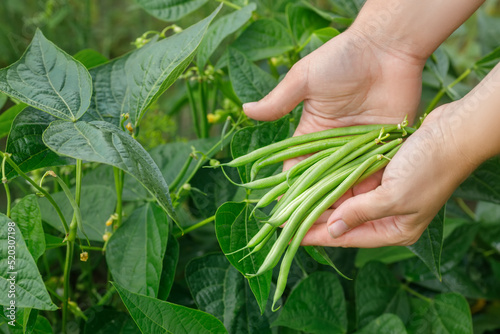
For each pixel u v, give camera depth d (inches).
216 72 29.0
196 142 27.9
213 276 25.0
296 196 23.7
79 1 41.3
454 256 29.3
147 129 30.8
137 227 24.8
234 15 27.4
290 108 25.8
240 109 29.6
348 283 29.8
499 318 30.8
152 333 22.2
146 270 24.0
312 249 24.7
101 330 24.9
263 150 24.3
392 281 28.1
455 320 26.9
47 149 23.3
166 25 44.9
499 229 31.3
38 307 20.7
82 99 22.8
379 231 24.6
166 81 22.8
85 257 23.4
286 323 25.3
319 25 29.3
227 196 27.4
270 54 28.3
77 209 22.5
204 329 22.5
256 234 23.3
